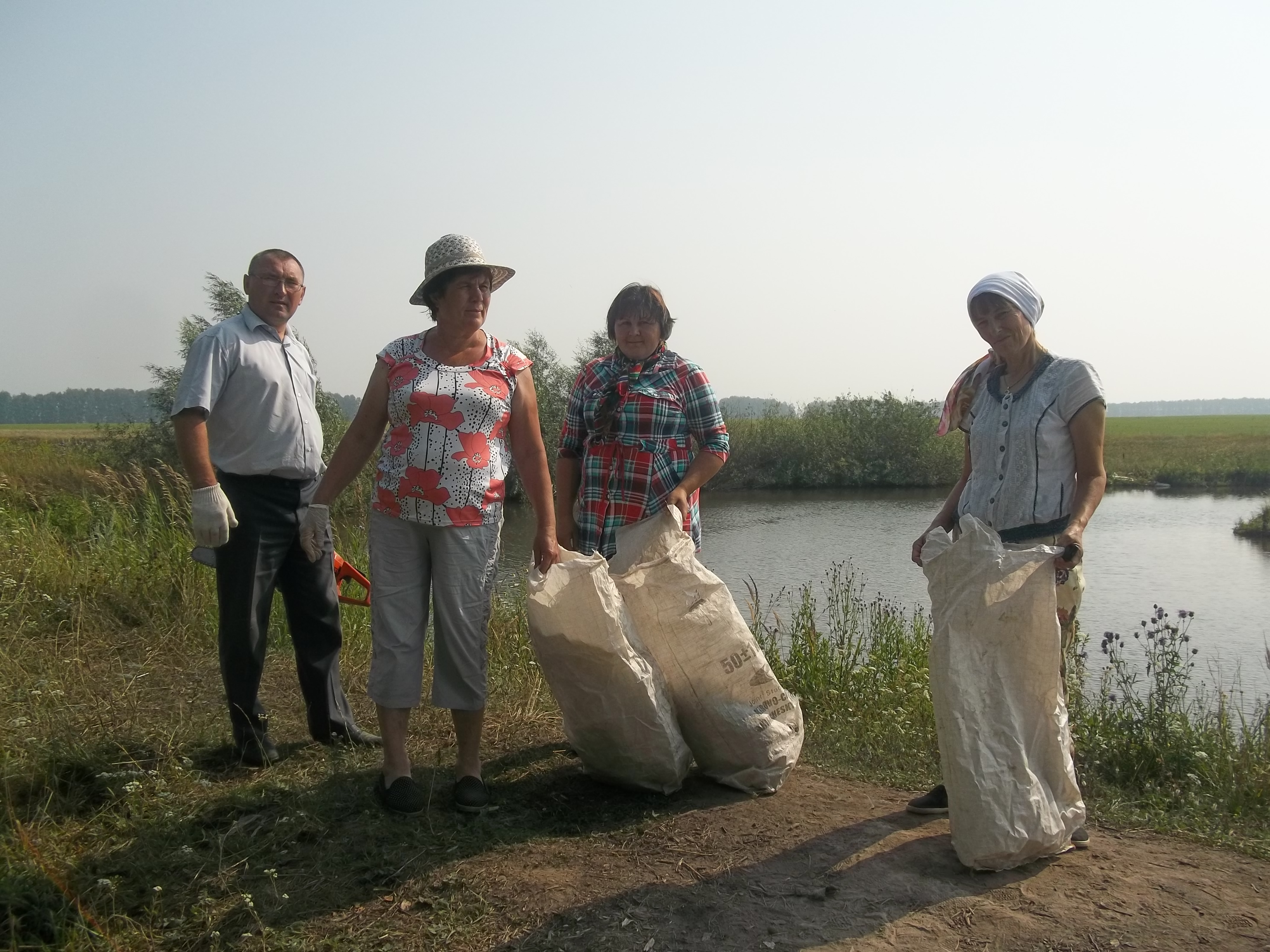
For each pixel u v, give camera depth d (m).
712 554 18.31
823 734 4.87
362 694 5.24
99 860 3.06
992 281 3.31
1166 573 17.39
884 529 22.97
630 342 3.97
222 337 3.74
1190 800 3.88
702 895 2.92
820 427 37.84
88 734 4.07
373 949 2.64
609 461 3.99
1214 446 55.31
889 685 5.95
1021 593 3.05
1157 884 3.00
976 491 3.44
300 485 3.96
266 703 4.87
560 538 4.23
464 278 3.42
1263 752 4.45
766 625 7.50
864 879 3.02
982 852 2.99
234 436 3.79
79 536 9.22
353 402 25.97
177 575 6.93
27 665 5.16
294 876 3.00
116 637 6.05
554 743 4.34
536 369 31.52
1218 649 11.05
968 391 3.59
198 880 2.95
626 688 3.54
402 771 3.48
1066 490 3.28
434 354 3.51
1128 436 67.69
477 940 2.68
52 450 24.25
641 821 3.47
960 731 3.04
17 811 3.39
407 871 3.02
